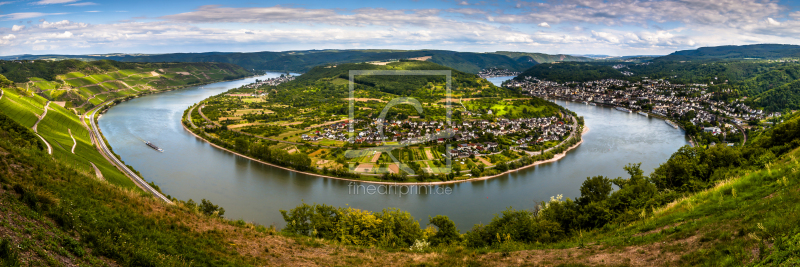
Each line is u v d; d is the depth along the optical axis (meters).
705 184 54.16
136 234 30.44
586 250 32.41
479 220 90.06
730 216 29.45
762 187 34.81
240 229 39.50
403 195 106.75
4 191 27.34
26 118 149.75
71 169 42.12
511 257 33.56
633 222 40.62
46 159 41.50
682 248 26.98
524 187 114.38
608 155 151.62
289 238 40.28
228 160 142.88
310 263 33.78
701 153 73.06
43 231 24.00
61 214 27.02
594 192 63.56
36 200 27.42
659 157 146.62
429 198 104.62
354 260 35.34
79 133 164.62
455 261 34.12
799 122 71.94
